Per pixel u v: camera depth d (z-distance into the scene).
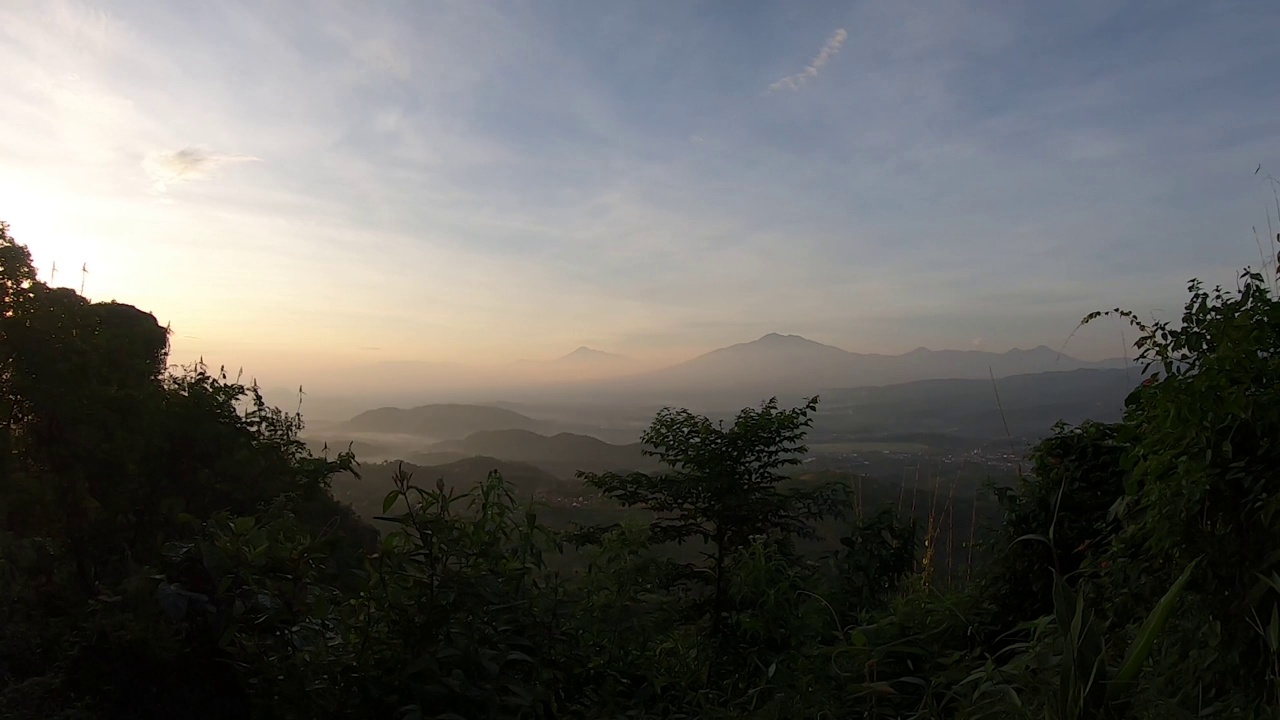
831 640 4.05
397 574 2.87
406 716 2.52
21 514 4.95
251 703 2.76
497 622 3.01
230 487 5.90
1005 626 4.00
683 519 6.26
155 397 5.65
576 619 3.61
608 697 3.45
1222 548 2.35
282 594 2.87
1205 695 2.41
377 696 2.66
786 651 3.85
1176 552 2.56
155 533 5.48
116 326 6.14
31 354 5.16
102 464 5.30
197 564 2.97
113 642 2.84
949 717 2.91
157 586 2.97
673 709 3.72
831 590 4.78
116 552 5.29
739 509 5.98
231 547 2.87
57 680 3.00
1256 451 2.44
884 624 3.55
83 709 2.82
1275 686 2.12
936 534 5.43
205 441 5.79
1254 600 2.20
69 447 5.18
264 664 2.70
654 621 4.04
